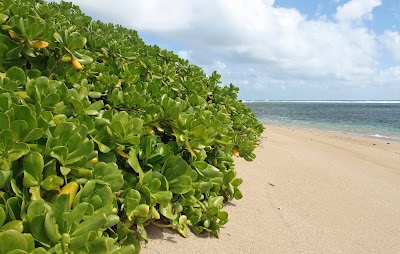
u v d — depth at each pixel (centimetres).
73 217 132
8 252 109
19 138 140
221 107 435
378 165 766
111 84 283
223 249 255
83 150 157
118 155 215
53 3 377
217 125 282
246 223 311
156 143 241
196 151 246
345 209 400
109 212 155
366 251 303
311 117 3447
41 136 142
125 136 195
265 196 393
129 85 301
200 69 522
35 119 142
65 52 229
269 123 2422
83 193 153
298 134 1364
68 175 158
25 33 211
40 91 178
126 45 401
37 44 214
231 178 329
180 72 468
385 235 344
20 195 136
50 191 147
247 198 376
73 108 184
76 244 128
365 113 4509
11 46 211
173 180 224
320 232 323
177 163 225
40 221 125
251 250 264
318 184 488
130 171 224
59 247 126
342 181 531
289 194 418
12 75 189
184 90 371
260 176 472
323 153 816
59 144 154
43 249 119
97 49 321
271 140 901
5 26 209
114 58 333
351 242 314
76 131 158
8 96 151
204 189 261
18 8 232
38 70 217
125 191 202
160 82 355
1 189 139
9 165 133
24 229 127
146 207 193
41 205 129
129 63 338
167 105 250
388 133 1833
